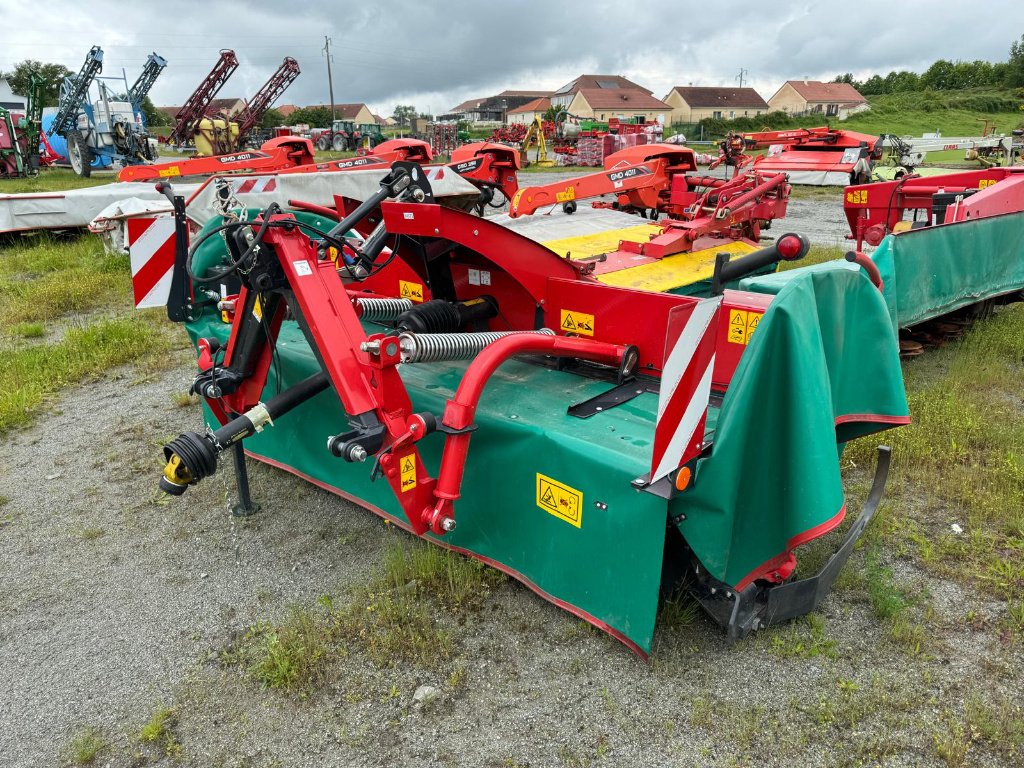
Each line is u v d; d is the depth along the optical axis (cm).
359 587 320
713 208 722
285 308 314
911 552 331
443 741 242
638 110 8356
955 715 244
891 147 2489
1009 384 515
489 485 305
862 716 245
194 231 446
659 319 321
